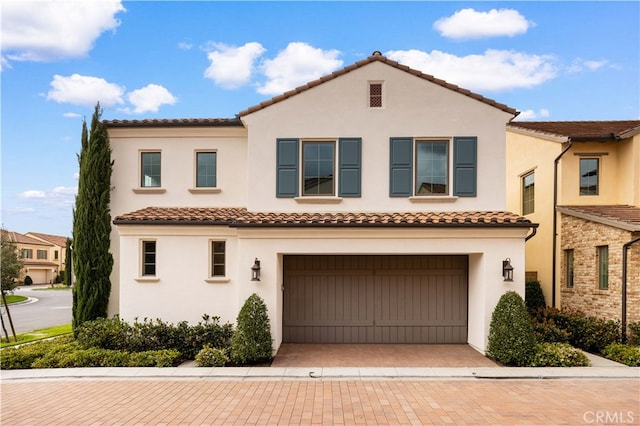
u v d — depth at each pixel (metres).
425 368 9.09
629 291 10.70
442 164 11.52
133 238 10.99
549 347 9.58
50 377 8.63
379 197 11.34
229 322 10.88
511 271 9.94
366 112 11.43
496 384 8.14
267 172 11.46
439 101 11.39
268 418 6.55
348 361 9.75
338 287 11.85
